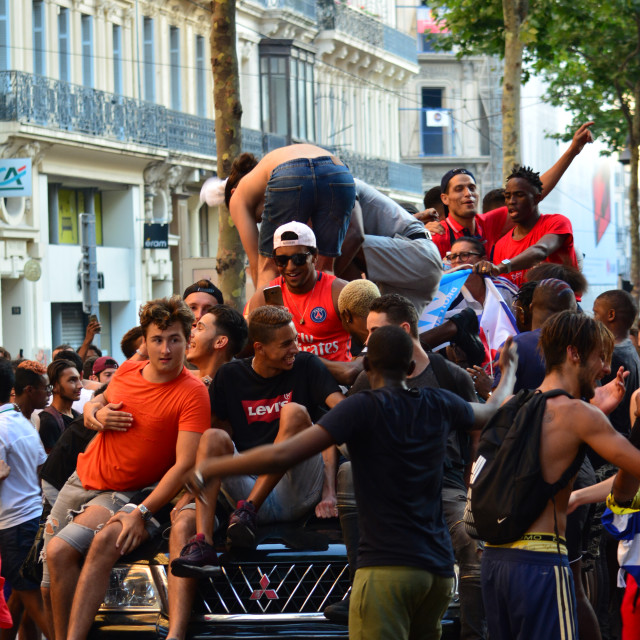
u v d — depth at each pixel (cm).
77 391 1455
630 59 4781
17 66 4197
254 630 931
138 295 4838
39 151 4162
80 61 4550
